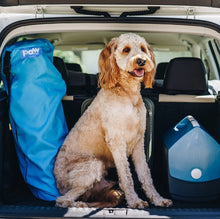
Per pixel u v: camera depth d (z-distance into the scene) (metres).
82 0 1.85
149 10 2.42
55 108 2.34
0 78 2.36
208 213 1.90
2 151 2.30
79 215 1.85
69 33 3.57
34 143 2.28
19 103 2.26
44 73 2.31
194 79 2.60
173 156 2.25
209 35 2.35
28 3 1.88
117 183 2.55
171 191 2.28
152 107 2.52
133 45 2.37
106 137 2.39
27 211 1.90
